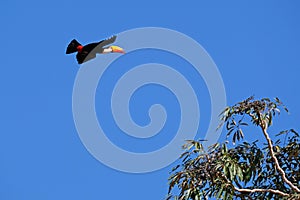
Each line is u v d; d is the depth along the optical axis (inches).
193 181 615.8
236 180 627.2
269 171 645.9
